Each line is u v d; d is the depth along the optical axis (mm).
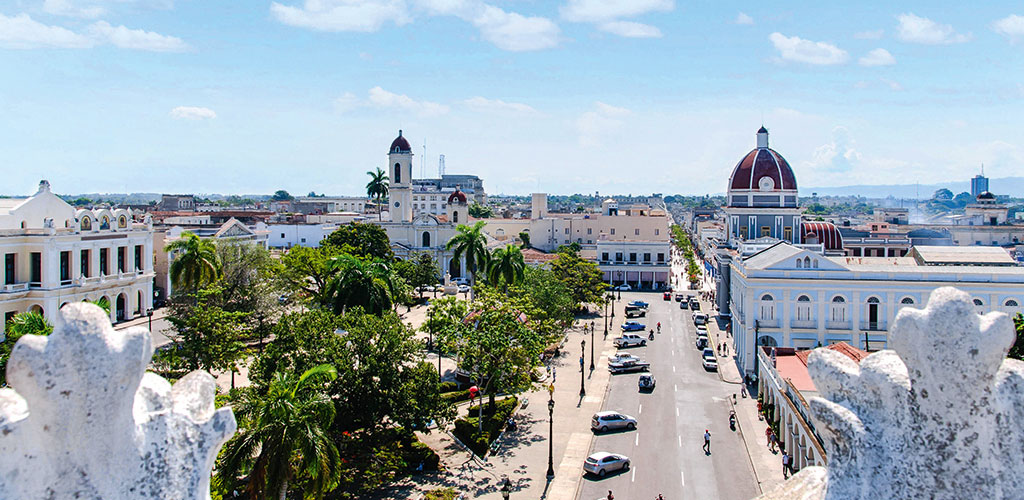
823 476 10578
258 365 38781
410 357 43969
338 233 114812
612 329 95000
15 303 69250
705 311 110812
